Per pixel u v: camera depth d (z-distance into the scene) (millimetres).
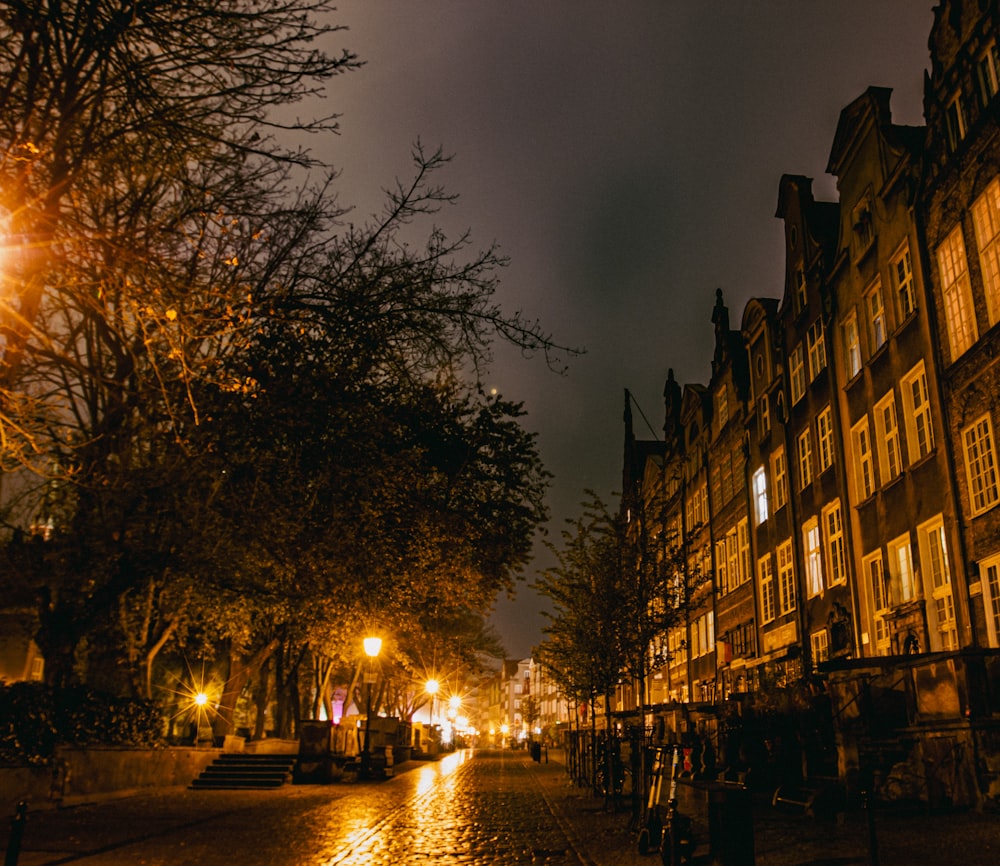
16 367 11055
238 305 12227
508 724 165000
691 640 41125
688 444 43812
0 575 17906
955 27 17766
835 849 10438
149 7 9180
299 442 17953
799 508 27078
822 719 17094
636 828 13914
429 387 18078
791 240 28688
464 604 30062
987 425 16625
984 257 16656
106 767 20656
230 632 28672
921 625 18719
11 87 9289
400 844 13258
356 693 59438
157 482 17047
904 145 20562
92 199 11000
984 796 12305
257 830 14969
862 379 22516
